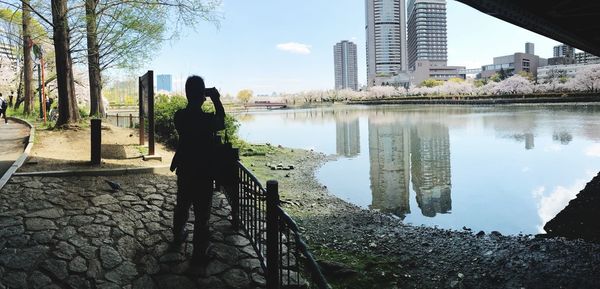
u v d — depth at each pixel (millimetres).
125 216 5980
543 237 8484
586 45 19891
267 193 3764
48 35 22516
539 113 49906
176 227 5055
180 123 4660
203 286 4414
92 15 17375
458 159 19750
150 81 10203
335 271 6148
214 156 4688
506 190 13242
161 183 7820
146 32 20047
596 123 34969
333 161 19016
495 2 11156
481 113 54844
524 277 6418
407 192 12953
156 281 4441
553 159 19156
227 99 154625
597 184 13766
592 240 8188
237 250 5223
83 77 46406
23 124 21625
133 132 18188
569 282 6242
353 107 111750
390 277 6219
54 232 5227
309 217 9531
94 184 7363
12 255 4594
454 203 11586
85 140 13570
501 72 134750
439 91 121438
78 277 4387
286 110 110062
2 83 49094
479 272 6566
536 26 14383
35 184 7023
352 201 11625
